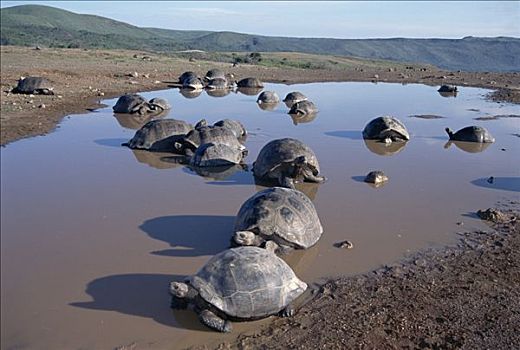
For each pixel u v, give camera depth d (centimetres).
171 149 1822
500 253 1034
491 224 1183
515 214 1241
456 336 761
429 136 2166
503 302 853
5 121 2184
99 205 1270
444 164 1714
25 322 790
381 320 803
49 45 11425
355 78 4694
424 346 741
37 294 867
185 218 1195
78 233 1105
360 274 949
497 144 2033
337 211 1252
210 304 780
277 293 808
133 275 935
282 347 741
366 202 1320
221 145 1675
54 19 19362
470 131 2061
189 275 938
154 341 755
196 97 3322
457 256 1023
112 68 4316
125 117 2484
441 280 928
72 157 1714
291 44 18088
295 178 1457
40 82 2916
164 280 920
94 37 15000
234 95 3491
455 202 1329
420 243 1080
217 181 1482
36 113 2412
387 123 2038
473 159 1788
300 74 5003
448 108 2934
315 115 2648
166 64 5172
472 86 4047
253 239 966
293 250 1026
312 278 934
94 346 740
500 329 778
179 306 832
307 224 1024
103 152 1792
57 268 955
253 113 2698
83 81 3525
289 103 3078
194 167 1625
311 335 768
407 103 3128
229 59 7750
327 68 6350
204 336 768
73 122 2309
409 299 863
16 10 19350
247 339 761
